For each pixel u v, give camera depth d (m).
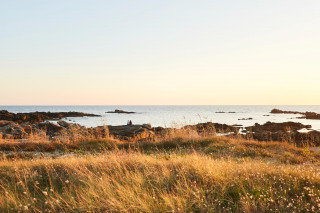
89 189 5.96
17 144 14.92
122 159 8.73
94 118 86.38
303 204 5.20
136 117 90.62
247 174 6.85
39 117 72.56
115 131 28.38
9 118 65.31
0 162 9.16
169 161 8.57
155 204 5.22
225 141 15.50
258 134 25.62
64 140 16.67
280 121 66.50
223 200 5.50
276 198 5.43
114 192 5.84
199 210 5.07
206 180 6.46
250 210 4.94
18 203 5.49
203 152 13.02
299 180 6.48
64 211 5.18
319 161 11.45
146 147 15.34
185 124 20.02
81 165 8.17
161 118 81.19
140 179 6.55
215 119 74.56
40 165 8.31
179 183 6.16
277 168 8.00
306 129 39.81
